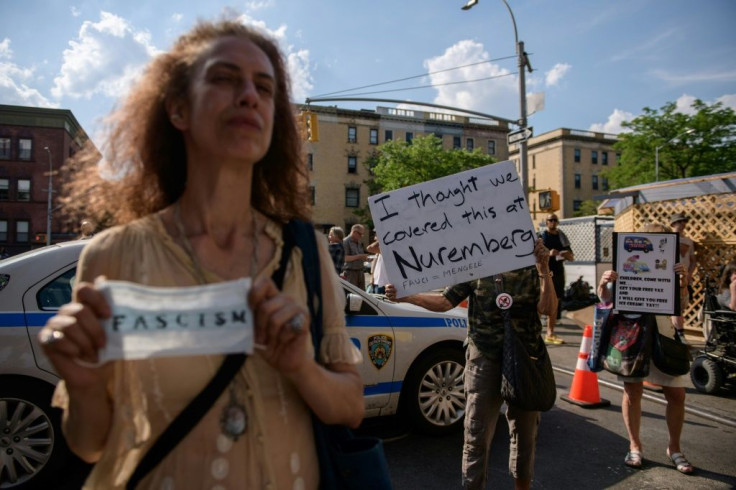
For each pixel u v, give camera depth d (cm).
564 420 471
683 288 376
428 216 296
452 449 409
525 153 1223
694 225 923
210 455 90
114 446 94
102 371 84
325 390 97
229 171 100
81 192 119
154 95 112
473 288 288
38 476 329
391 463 383
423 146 4041
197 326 78
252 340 80
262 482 92
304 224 116
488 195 290
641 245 364
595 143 5728
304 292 105
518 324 268
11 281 336
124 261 93
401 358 427
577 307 1063
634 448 372
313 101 1277
